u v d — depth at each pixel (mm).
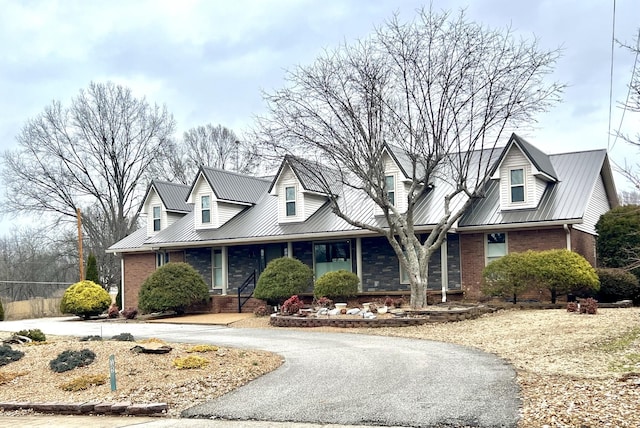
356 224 21328
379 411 8617
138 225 50031
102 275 47000
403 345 14641
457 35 19844
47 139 44188
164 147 49438
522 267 20594
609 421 7461
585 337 13586
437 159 20125
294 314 21281
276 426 8352
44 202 44656
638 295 21453
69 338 18094
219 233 29234
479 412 8219
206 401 10047
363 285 26203
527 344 13469
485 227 22875
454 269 24094
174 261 31797
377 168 20656
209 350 13812
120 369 12211
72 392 11070
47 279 51781
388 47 20219
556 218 21953
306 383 10742
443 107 20094
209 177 30109
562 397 8664
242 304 27438
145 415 9648
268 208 30688
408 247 20781
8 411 10531
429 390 9617
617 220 22766
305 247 28047
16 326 25094
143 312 28078
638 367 10258
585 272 20266
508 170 23531
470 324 17703
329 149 20766
